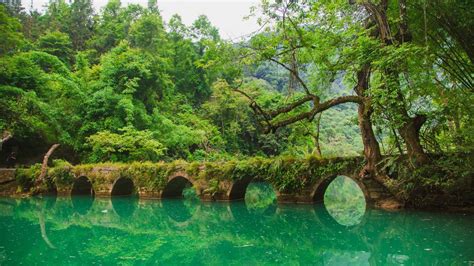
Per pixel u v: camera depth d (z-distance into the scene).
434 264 7.00
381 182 12.87
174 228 12.36
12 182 21.53
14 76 23.19
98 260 7.96
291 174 15.64
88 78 28.42
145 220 14.02
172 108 31.97
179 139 26.77
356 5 11.54
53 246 9.35
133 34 34.31
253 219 13.73
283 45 12.59
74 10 40.22
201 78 37.16
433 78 12.23
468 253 7.61
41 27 38.28
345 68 12.09
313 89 14.30
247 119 33.34
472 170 10.94
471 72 12.61
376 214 12.48
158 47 34.25
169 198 19.55
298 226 12.11
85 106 25.30
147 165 19.41
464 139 11.43
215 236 10.93
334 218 13.33
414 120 12.08
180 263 7.77
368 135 13.05
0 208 16.33
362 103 12.44
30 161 24.58
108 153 22.86
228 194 17.17
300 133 16.67
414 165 12.11
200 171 17.86
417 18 11.90
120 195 20.78
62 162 22.42
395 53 9.87
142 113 25.73
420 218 11.41
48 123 23.28
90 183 22.19
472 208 11.91
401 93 11.41
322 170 14.92
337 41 12.02
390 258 7.88
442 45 12.81
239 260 8.06
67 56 32.97
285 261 7.96
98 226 12.70
